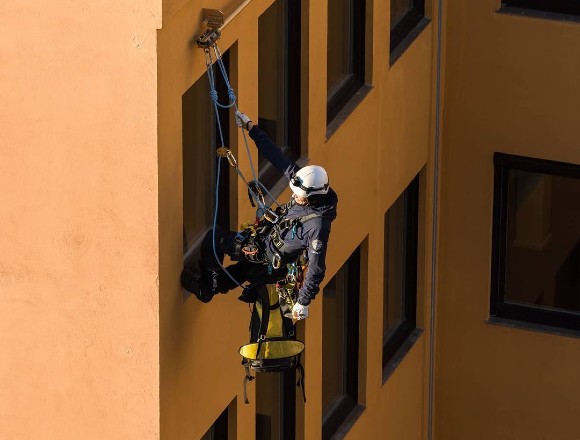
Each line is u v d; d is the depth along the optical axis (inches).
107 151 988.6
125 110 975.6
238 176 1131.3
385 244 1546.5
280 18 1208.8
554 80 1521.9
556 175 1563.7
